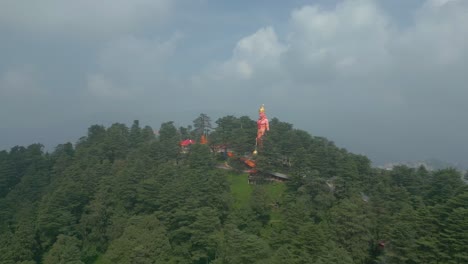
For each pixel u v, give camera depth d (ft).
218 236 308.19
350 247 284.82
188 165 446.60
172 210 344.69
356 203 322.96
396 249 265.95
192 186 367.04
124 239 311.68
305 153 428.56
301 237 271.49
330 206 357.61
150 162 437.99
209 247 306.14
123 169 414.82
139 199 370.32
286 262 249.75
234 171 483.10
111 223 365.20
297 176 384.47
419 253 260.83
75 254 321.32
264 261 253.44
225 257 276.41
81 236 368.07
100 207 367.86
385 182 398.01
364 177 405.18
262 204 352.28
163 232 319.88
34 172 489.67
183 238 326.24
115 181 397.19
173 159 483.92
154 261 295.48
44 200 402.93
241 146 482.28
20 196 447.01
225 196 372.17
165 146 484.33
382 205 328.08
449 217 264.93
